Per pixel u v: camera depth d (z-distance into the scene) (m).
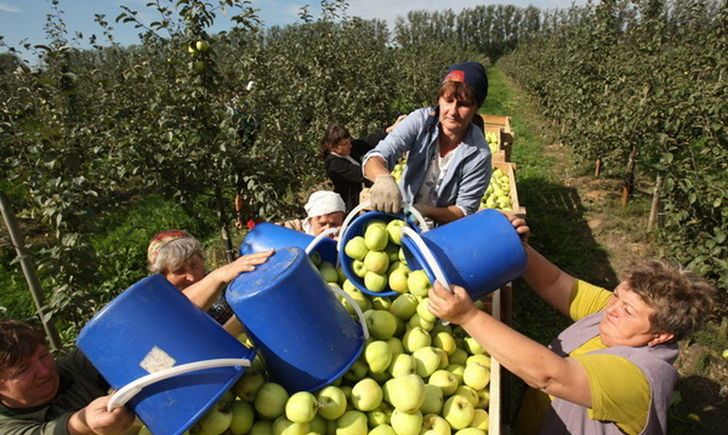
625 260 6.56
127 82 5.70
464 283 1.90
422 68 20.91
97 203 4.79
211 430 1.51
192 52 4.19
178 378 1.41
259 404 1.63
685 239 4.65
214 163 4.71
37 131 3.47
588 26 12.02
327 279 2.33
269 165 5.13
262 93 6.04
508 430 2.55
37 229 7.57
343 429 1.68
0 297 5.79
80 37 6.19
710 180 4.31
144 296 1.43
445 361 2.06
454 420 1.83
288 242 2.45
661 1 8.98
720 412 3.80
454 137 2.81
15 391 1.74
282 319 1.57
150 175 4.71
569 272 6.31
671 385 1.73
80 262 3.65
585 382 1.63
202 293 1.98
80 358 2.11
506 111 23.42
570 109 12.18
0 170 3.67
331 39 9.31
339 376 1.69
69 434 1.52
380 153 2.69
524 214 5.20
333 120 8.77
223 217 5.21
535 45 27.12
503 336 1.67
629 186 8.23
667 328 1.73
